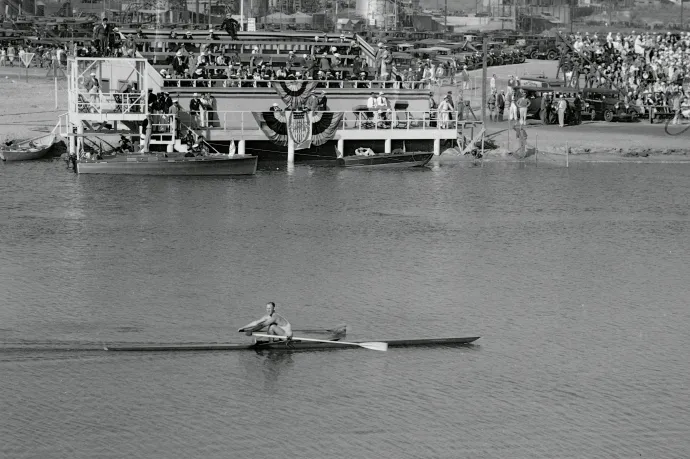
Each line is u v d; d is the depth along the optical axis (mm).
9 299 103688
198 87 164625
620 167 173375
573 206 147500
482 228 134875
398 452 77938
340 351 93625
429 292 109625
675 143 185000
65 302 103250
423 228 134000
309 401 84562
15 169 159000
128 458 76250
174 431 79750
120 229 128750
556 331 99812
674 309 106625
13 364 89062
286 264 117375
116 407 82812
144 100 158750
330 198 147625
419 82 174750
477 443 79375
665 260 123375
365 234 130375
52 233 126250
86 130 162125
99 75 165875
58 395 84312
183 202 142500
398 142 172375
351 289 109875
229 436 79375
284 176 160625
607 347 96250
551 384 88500
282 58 183500
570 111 197000
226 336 95938
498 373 90250
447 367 91125
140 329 96875
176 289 108062
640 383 89000
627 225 138250
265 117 164250
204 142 161750
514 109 189500
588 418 83188
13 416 81062
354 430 80625
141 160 155750
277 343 93250
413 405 84375
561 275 116625
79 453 76750
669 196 154500
